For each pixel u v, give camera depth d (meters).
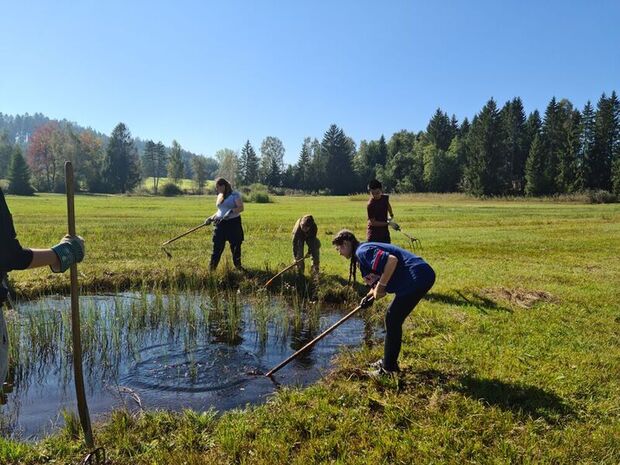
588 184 83.75
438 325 7.67
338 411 4.80
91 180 107.25
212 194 98.75
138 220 25.44
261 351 7.09
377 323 8.34
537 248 17.09
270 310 8.70
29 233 17.58
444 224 26.77
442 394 5.20
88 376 6.17
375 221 10.09
